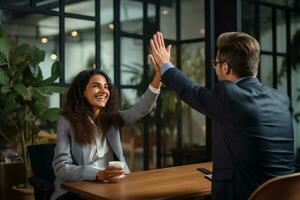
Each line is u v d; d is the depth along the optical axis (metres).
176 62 3.91
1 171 3.14
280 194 1.25
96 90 2.15
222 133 1.38
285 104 1.45
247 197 1.33
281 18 3.60
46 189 1.96
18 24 3.42
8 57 2.80
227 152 1.37
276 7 3.57
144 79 3.92
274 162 1.35
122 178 1.82
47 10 3.29
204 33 3.45
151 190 1.60
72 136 2.05
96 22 3.61
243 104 1.33
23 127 2.97
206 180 1.80
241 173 1.34
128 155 3.95
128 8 3.84
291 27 3.65
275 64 3.54
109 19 3.77
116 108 2.24
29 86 2.85
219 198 1.38
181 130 3.96
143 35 3.92
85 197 1.61
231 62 1.43
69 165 1.90
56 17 3.40
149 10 3.95
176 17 3.90
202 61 3.70
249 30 3.41
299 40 3.68
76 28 3.51
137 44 3.90
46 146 2.36
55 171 1.94
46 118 2.92
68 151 2.01
